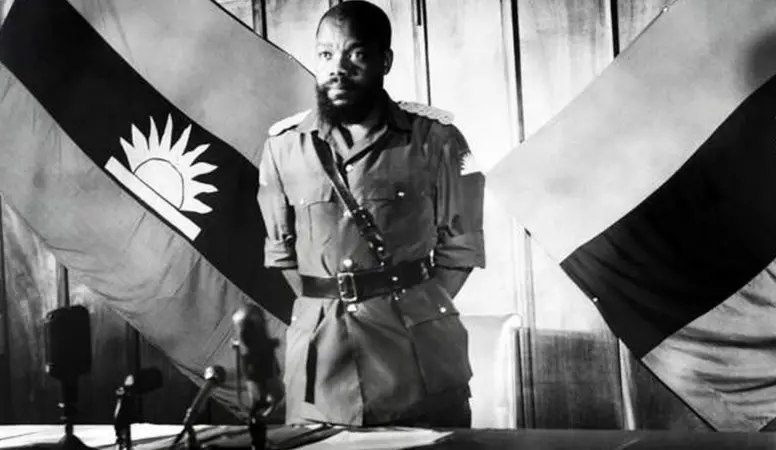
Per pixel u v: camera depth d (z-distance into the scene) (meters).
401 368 2.19
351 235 2.28
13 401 3.41
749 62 2.61
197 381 3.08
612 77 2.74
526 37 2.91
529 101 2.91
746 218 2.62
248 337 1.39
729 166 2.63
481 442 1.44
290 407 2.28
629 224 2.72
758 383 2.63
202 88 3.07
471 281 2.95
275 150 2.43
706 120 2.65
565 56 2.88
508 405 2.13
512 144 2.92
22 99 3.18
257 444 1.39
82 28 3.15
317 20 3.10
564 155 2.79
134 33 3.11
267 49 3.03
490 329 2.19
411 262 2.28
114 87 3.12
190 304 3.07
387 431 1.58
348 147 2.39
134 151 3.11
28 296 3.38
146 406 3.22
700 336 2.67
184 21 3.09
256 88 3.03
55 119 3.15
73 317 1.50
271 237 2.42
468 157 2.39
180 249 3.07
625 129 2.73
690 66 2.66
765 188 2.60
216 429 1.68
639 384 2.82
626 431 1.50
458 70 2.97
